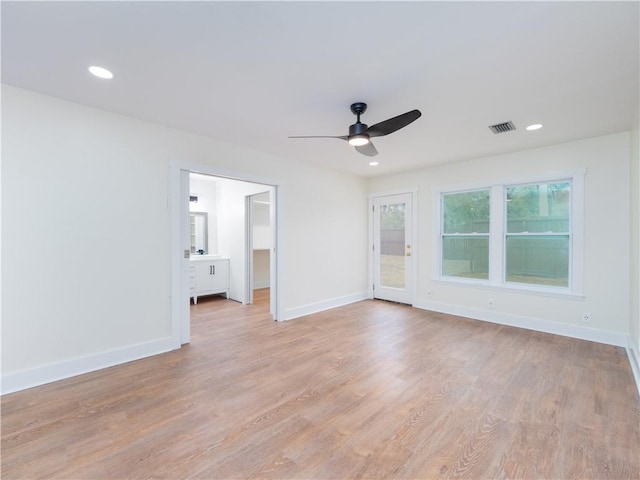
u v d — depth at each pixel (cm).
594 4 149
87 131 271
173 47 187
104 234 282
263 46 186
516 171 400
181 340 336
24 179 242
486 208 437
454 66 205
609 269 336
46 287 252
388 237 556
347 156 425
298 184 458
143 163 304
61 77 222
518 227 409
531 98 249
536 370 272
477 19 161
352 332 380
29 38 177
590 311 349
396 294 545
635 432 187
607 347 327
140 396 231
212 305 532
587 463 163
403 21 163
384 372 269
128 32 172
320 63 203
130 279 298
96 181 277
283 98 253
